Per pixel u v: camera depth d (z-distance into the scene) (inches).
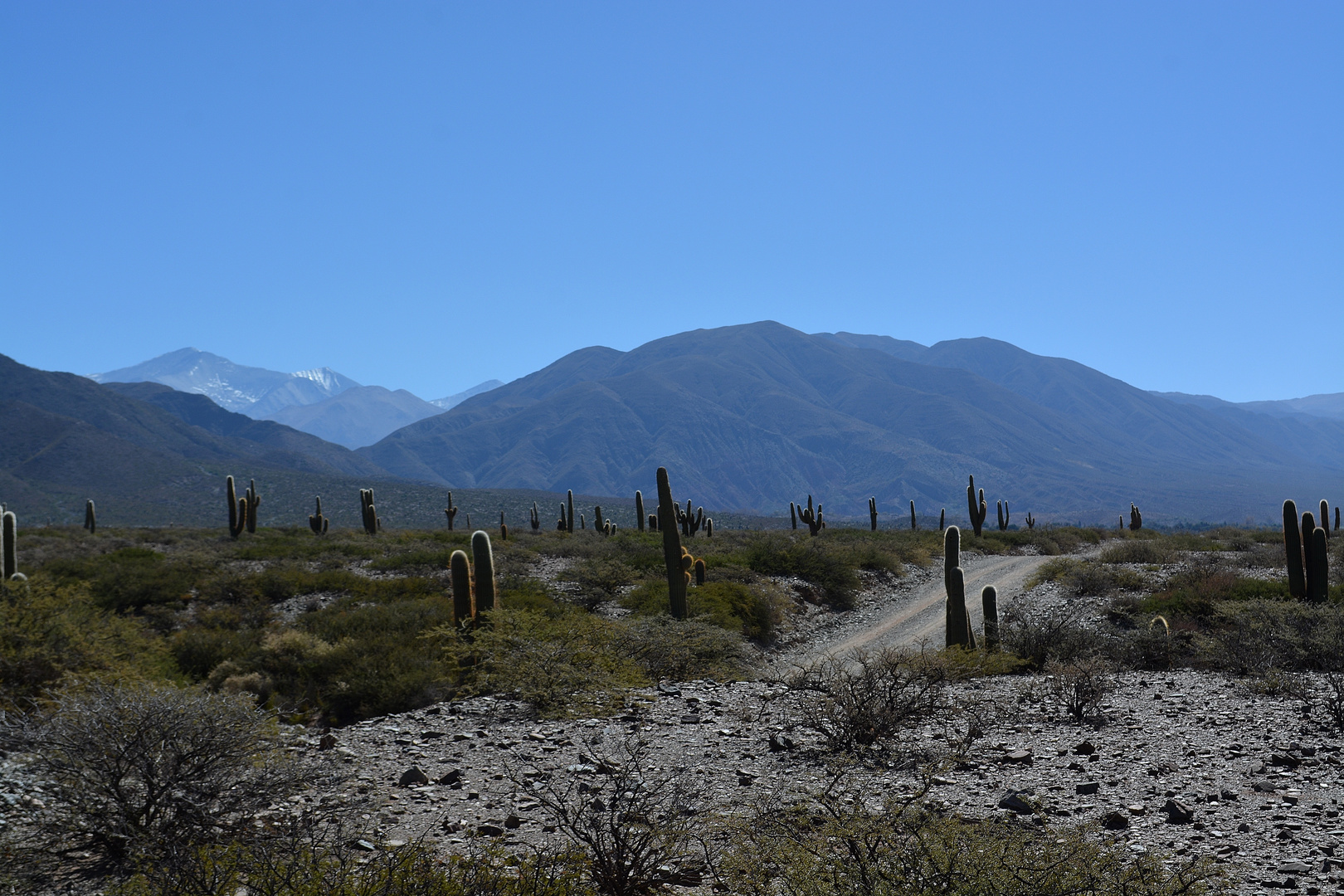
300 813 235.6
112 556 1178.6
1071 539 1932.8
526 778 290.7
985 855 162.7
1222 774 284.0
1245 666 519.8
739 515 7101.4
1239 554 1343.5
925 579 1300.4
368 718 443.5
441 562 1185.4
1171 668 583.5
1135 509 2198.6
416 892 157.8
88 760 216.4
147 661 505.0
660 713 398.0
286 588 948.6
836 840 182.2
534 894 165.3
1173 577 1048.2
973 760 304.0
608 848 203.0
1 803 238.7
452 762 319.6
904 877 161.0
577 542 1517.0
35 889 200.7
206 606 884.0
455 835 231.8
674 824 210.1
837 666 389.7
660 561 1165.7
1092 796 262.5
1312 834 221.5
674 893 191.9
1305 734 340.5
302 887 157.2
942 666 417.4
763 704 399.2
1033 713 391.5
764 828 207.5
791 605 1013.8
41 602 460.8
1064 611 653.3
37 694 387.5
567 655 452.8
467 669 492.7
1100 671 418.9
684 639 553.6
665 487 683.4
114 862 213.6
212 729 229.8
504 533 1713.8
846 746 320.2
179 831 215.6
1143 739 338.0
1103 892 159.3
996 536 1942.7
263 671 534.9
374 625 645.3
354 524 6318.9
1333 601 707.4
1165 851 209.0
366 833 225.1
